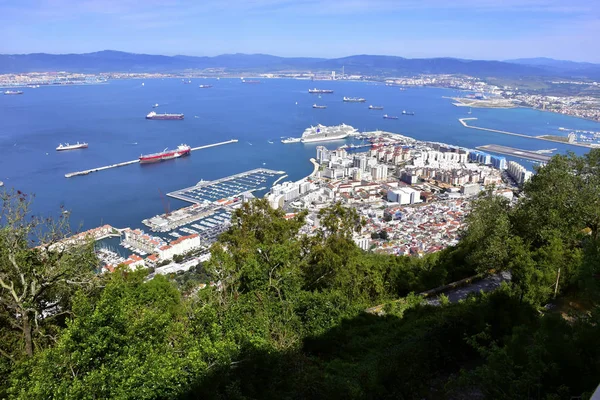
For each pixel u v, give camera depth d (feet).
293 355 61.77
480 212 109.91
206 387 47.44
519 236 95.86
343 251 101.50
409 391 52.65
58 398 41.22
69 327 48.08
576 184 98.58
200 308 64.80
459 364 60.44
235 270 84.58
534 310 71.46
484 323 63.05
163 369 46.19
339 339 72.08
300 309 77.51
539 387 42.98
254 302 76.23
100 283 76.74
